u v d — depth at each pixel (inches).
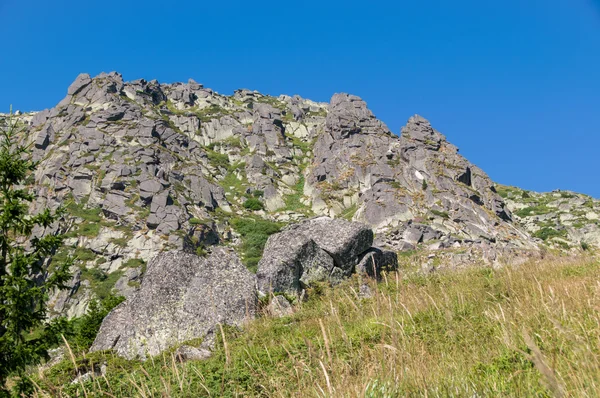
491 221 4249.5
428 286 531.2
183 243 3550.7
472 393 211.0
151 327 613.9
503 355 264.4
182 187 4488.2
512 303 362.0
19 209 573.0
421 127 5319.9
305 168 5802.2
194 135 6210.6
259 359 354.6
